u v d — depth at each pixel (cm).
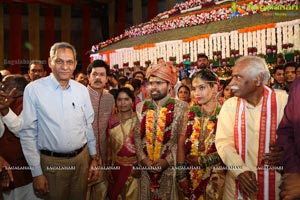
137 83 563
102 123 375
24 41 1417
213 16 691
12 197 340
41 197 312
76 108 309
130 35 945
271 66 548
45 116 298
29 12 1324
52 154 303
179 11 918
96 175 338
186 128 297
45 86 302
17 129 300
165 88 303
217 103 298
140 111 311
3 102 296
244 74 230
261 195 231
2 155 324
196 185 291
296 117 204
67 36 1368
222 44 620
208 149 287
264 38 555
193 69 677
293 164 201
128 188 352
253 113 237
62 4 1334
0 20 1282
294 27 518
